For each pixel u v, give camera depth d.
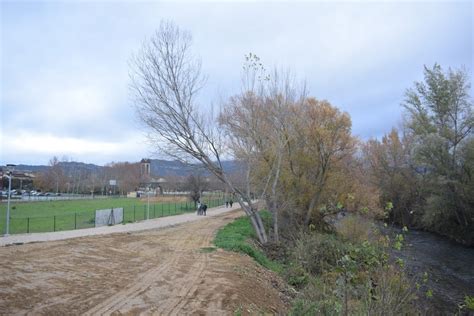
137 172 106.81
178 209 57.78
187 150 26.00
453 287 19.94
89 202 70.56
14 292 10.27
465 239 34.78
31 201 69.19
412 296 7.19
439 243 34.69
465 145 35.94
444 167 36.84
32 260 15.05
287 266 19.11
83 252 17.86
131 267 14.91
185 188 76.69
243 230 28.27
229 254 18.55
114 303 10.02
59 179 99.06
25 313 8.74
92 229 30.05
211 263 16.09
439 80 39.88
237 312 9.87
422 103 41.53
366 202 30.19
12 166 27.12
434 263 25.44
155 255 18.11
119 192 103.00
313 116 33.09
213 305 10.42
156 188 93.31
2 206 56.25
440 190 36.84
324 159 32.72
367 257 6.86
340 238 21.73
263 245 25.03
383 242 7.60
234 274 14.17
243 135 28.11
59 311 9.11
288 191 31.52
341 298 7.05
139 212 50.31
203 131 26.44
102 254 17.62
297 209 32.81
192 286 12.18
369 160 51.34
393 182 48.16
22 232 27.75
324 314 7.39
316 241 19.02
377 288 6.67
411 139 46.25
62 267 14.05
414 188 45.34
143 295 10.95
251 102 28.41
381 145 50.94
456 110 39.03
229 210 58.66
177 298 10.86
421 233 40.25
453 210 35.81
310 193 32.12
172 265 15.59
